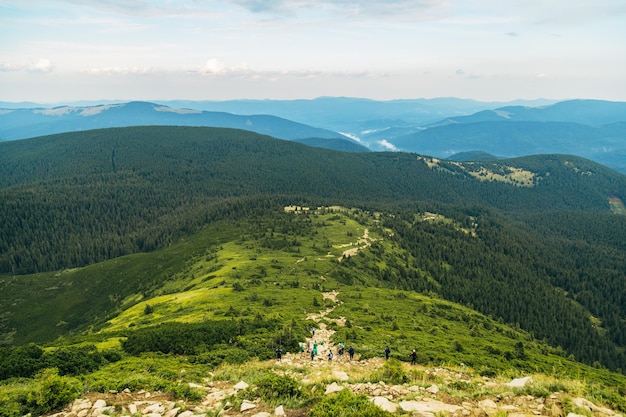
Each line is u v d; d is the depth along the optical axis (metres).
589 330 188.25
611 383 59.12
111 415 21.17
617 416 19.06
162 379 27.39
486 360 53.03
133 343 49.25
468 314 104.88
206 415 21.12
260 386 24.08
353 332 56.88
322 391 24.39
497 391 23.19
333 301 89.81
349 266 148.38
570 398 21.08
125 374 31.92
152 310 95.94
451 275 195.38
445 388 24.30
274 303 82.19
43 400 22.05
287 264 137.38
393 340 56.38
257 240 189.88
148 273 186.62
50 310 177.50
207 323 57.94
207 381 29.61
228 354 43.72
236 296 90.69
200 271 144.38
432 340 61.25
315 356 45.94
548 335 164.00
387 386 25.06
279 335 51.06
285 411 20.98
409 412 19.73
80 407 22.22
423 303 104.06
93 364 38.66
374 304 91.06
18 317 173.75
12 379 32.50
